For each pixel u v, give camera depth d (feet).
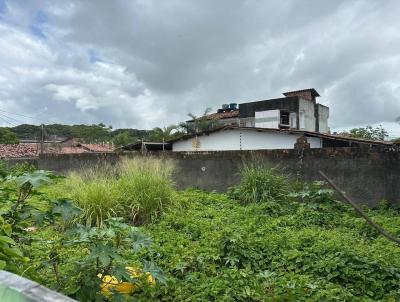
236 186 28.55
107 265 8.43
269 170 26.94
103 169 30.81
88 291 8.13
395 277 12.17
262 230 17.46
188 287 11.65
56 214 9.09
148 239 8.89
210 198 26.08
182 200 23.66
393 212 22.39
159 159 31.81
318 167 26.76
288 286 11.21
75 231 8.59
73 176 25.96
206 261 13.73
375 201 24.47
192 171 32.91
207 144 61.21
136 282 10.08
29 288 4.37
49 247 13.11
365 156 24.90
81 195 20.24
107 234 8.18
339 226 19.42
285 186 25.73
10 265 7.11
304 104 79.92
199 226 18.51
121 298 8.56
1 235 7.68
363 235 17.63
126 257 13.07
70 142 85.20
